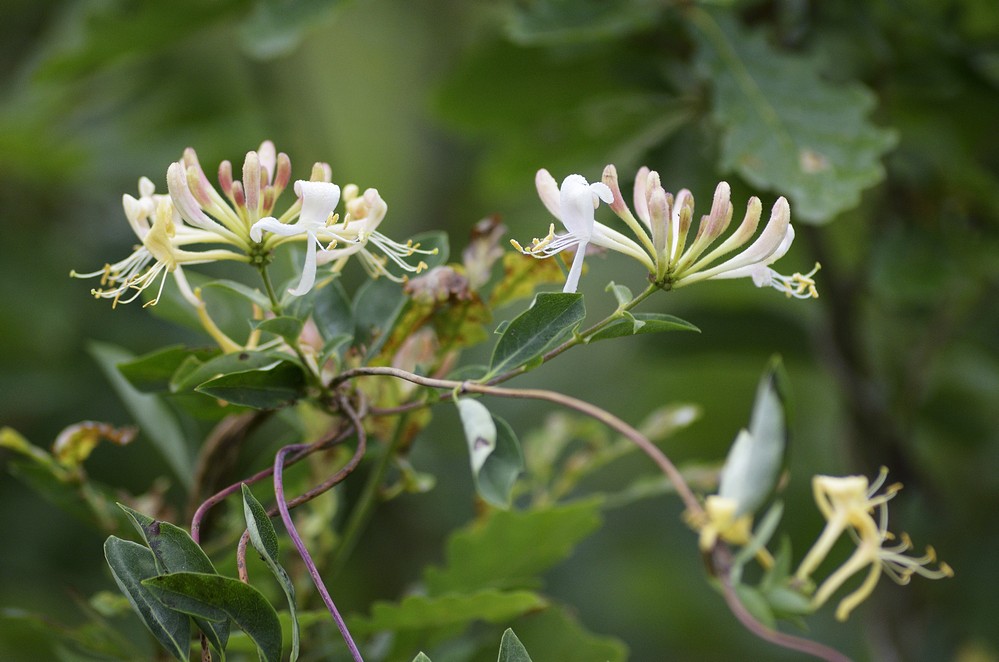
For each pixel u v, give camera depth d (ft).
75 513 3.59
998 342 4.86
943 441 5.33
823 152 3.84
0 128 5.54
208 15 4.31
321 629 3.58
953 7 4.21
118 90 6.12
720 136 4.21
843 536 5.95
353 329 3.44
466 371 3.38
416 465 5.89
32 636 5.51
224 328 3.56
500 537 3.63
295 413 3.67
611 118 4.57
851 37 4.30
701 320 4.71
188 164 3.27
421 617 3.50
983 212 4.45
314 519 3.63
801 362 4.81
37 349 5.66
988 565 4.77
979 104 4.38
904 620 4.63
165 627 3.19
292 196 5.85
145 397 3.70
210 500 3.28
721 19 3.99
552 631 3.68
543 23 3.96
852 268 5.07
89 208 6.10
